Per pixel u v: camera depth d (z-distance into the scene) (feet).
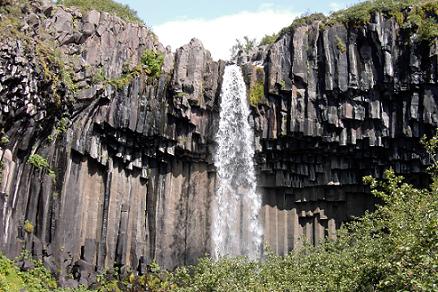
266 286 58.85
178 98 105.50
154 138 104.94
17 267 80.48
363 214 113.60
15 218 82.64
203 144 109.81
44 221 87.10
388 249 40.65
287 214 114.83
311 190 114.83
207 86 109.91
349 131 108.99
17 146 83.30
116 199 100.27
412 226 40.04
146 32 108.78
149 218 105.70
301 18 113.80
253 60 120.57
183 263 106.32
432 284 31.99
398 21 107.86
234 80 112.88
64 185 91.04
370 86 107.45
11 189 82.02
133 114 100.58
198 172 111.45
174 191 108.78
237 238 110.42
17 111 79.97
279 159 112.78
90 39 98.89
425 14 106.83
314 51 110.32
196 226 108.68
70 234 91.04
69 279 88.79
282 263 68.85
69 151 92.38
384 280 36.78
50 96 85.35
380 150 110.11
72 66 93.25
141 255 102.47
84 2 111.14
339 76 107.65
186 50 109.19
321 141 109.50
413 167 108.68
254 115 111.24
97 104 96.53
